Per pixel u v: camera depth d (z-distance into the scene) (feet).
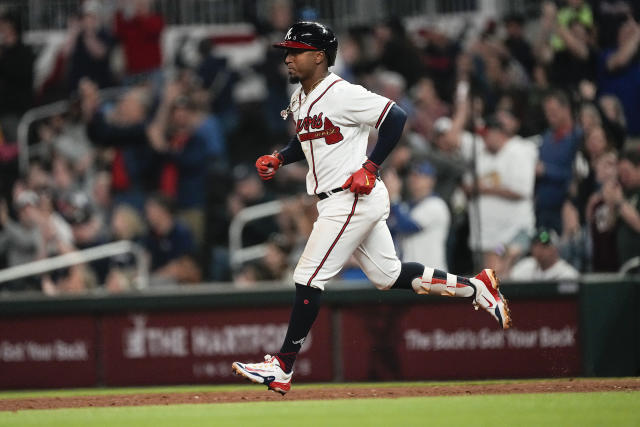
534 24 130.82
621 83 101.91
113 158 123.44
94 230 115.65
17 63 136.56
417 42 134.10
